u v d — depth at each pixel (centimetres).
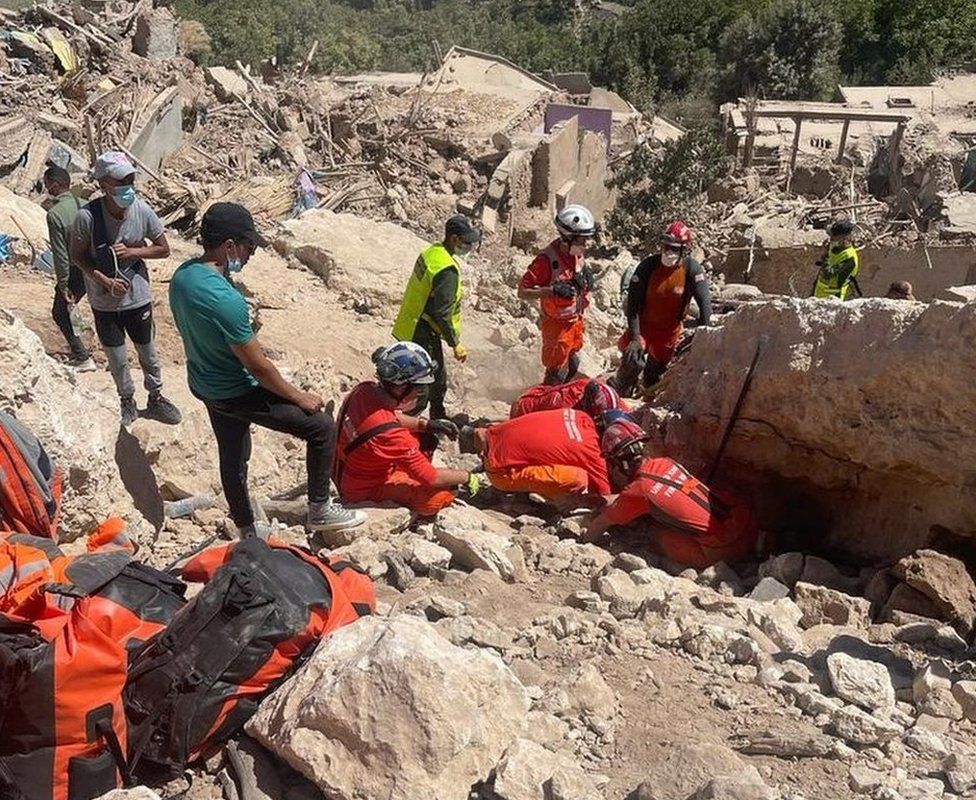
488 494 725
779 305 640
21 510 443
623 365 904
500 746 384
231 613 395
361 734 363
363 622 403
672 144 2488
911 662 491
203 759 390
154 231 708
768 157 2702
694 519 620
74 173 1808
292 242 1326
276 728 377
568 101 3409
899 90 3634
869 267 2003
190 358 550
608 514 648
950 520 590
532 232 2444
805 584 564
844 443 615
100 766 362
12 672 354
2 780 354
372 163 2466
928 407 571
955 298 1165
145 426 706
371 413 651
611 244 2378
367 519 617
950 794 386
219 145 2338
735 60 4359
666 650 493
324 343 1091
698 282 870
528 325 1281
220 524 639
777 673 469
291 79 2761
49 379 533
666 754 407
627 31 4828
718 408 676
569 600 550
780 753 410
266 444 771
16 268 1129
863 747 416
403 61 4756
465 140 2653
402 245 1374
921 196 2291
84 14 2328
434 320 838
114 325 696
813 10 4238
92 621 377
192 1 4500
